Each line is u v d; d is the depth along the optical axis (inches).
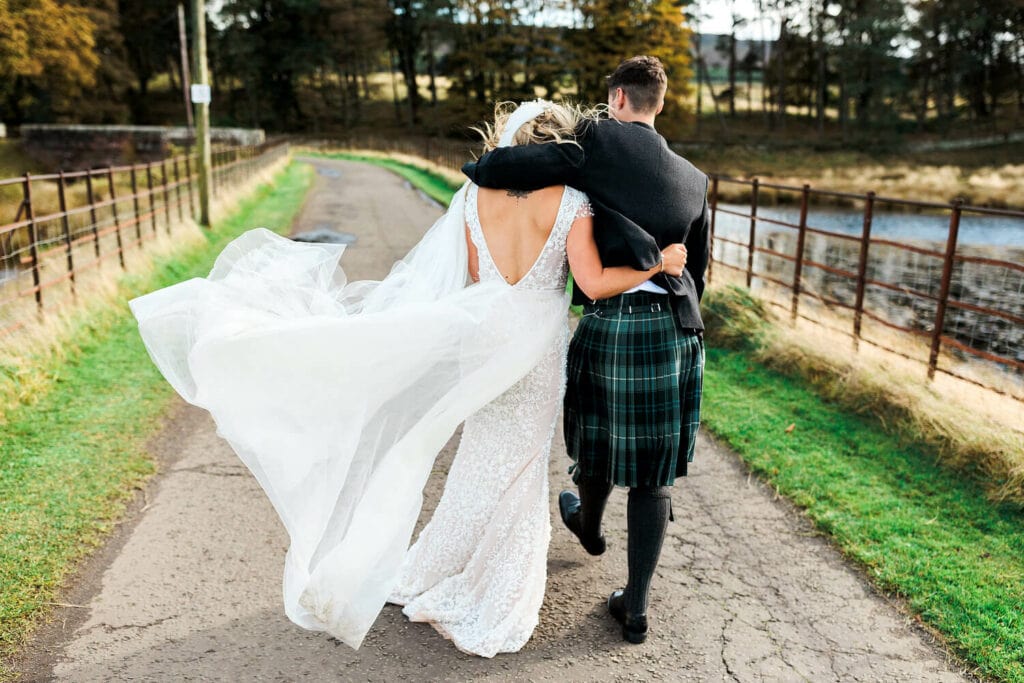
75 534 125.6
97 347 234.7
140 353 232.8
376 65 3139.8
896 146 2028.8
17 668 93.1
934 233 762.2
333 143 2257.6
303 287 100.7
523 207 90.5
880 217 931.3
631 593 98.9
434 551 104.0
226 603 108.4
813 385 202.1
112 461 155.8
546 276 92.0
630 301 92.4
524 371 93.3
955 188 1301.7
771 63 2743.6
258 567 118.2
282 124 2810.0
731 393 200.1
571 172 87.3
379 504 91.2
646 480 94.8
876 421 176.4
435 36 2748.5
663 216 88.4
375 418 93.3
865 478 148.3
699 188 93.4
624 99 93.7
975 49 2404.0
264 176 901.8
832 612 107.1
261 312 94.3
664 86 93.4
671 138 1920.5
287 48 2689.5
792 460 156.8
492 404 97.3
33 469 148.9
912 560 118.5
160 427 176.9
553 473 156.6
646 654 98.0
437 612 101.9
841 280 451.8
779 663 96.1
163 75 3299.7
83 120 2171.5
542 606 108.0
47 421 174.9
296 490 90.7
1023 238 717.3
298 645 99.4
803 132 2534.5
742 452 162.6
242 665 95.2
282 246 102.2
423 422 91.4
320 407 91.0
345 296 103.3
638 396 92.4
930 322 361.4
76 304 257.3
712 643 100.3
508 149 89.2
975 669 94.6
